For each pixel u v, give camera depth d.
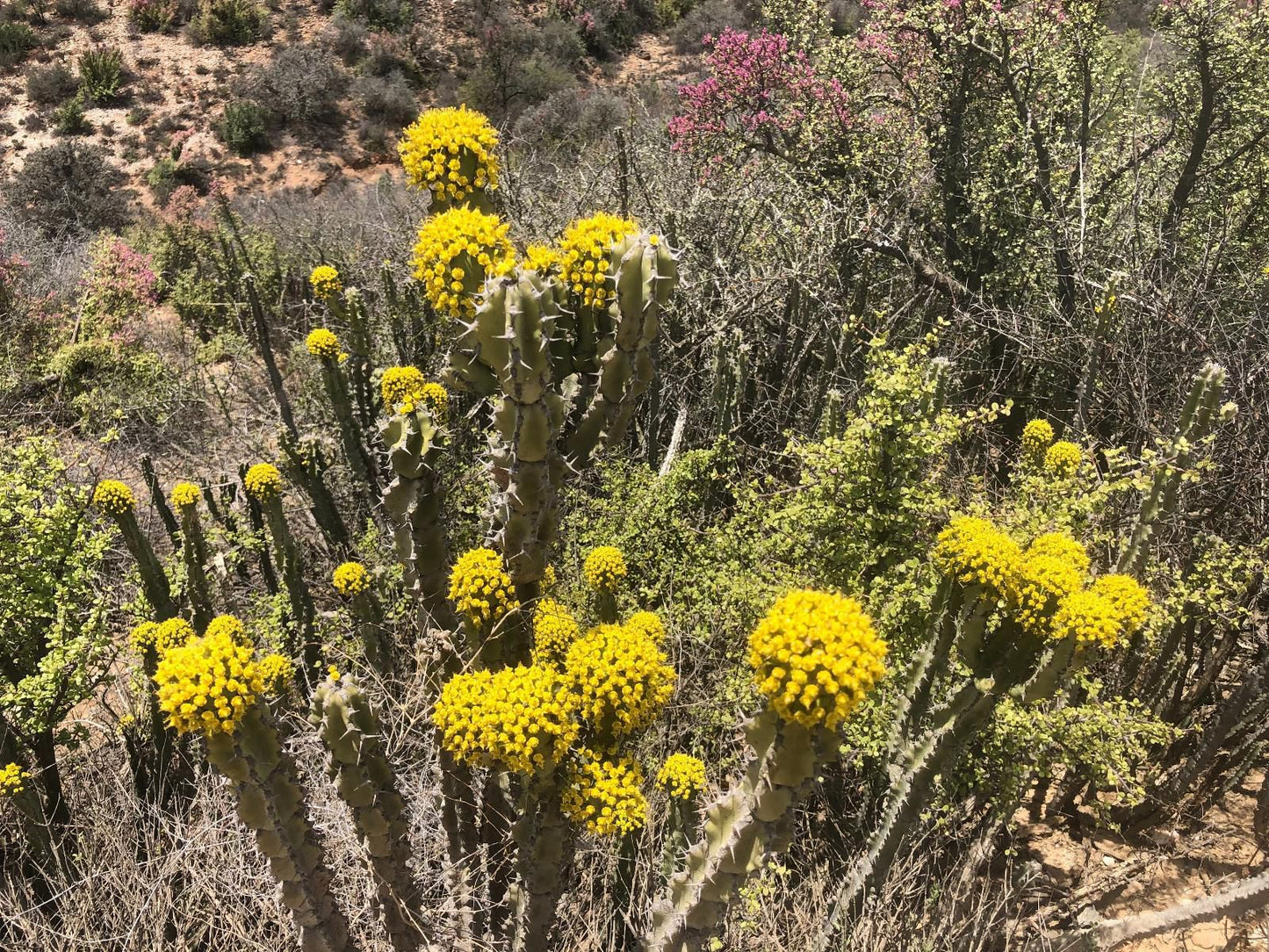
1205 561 3.12
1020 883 2.66
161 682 1.62
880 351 3.21
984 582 2.06
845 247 5.34
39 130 21.94
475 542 4.00
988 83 6.09
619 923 2.49
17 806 2.69
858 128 6.64
